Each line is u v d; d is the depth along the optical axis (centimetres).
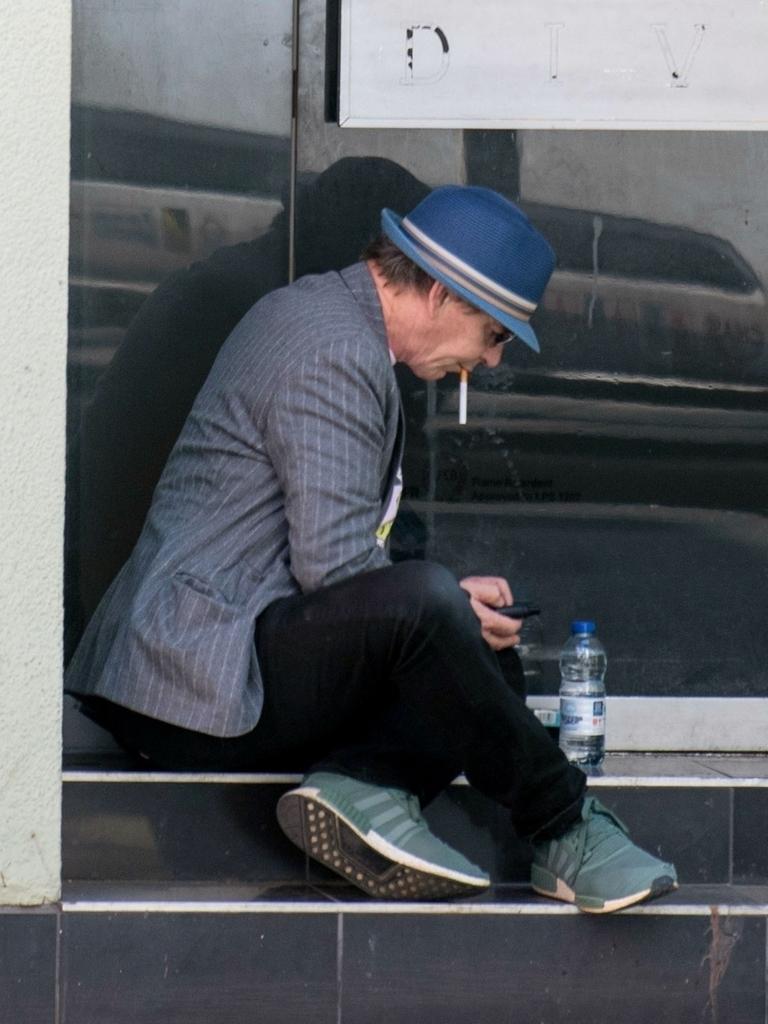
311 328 789
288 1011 755
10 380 748
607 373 1017
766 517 1026
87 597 981
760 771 902
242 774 805
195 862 802
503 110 1003
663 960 771
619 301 1016
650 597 1026
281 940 755
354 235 1002
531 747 749
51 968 747
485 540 1023
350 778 757
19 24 743
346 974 757
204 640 764
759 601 1027
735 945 774
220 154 988
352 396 773
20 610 753
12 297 747
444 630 728
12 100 743
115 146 977
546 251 817
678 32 1003
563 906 765
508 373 1016
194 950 752
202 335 990
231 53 984
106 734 921
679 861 838
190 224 987
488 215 805
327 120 998
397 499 834
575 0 999
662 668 1028
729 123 1009
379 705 793
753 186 1012
